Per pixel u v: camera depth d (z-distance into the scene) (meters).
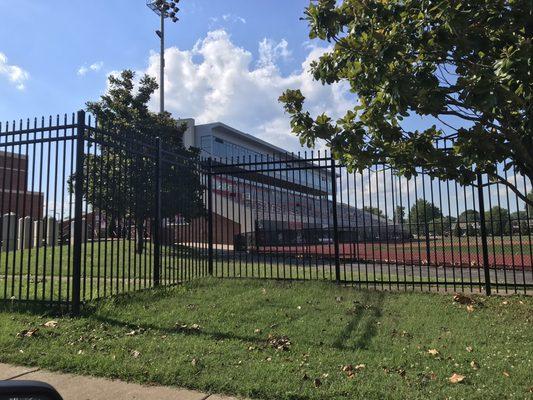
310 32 5.18
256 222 16.81
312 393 4.46
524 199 5.47
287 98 5.72
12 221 18.45
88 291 9.28
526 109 4.41
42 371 5.28
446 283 9.55
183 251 11.59
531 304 8.02
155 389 4.76
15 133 8.01
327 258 17.17
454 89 4.71
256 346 5.94
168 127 22.47
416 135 5.74
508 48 4.16
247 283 10.10
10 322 6.97
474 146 5.01
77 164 7.68
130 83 22.28
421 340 6.15
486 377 4.81
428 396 4.35
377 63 4.75
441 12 4.42
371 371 5.02
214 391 4.68
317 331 6.57
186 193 11.41
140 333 6.54
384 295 8.97
